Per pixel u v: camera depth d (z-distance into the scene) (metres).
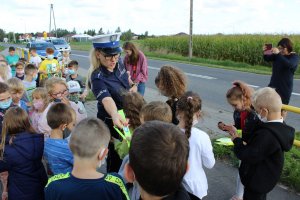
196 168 2.76
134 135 1.55
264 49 6.74
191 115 2.73
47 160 2.95
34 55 12.12
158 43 31.62
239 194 3.75
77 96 5.18
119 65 3.48
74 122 3.13
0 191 3.85
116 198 2.04
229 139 4.89
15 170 2.88
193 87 11.70
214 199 3.95
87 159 2.06
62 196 1.97
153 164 1.45
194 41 27.47
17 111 3.03
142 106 2.99
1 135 3.20
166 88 3.37
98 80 3.27
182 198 1.57
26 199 2.91
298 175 4.26
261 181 2.77
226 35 28.30
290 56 6.45
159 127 1.54
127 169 1.64
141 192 1.58
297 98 9.86
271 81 6.68
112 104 3.12
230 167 4.81
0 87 3.80
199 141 2.76
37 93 4.12
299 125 7.20
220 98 9.88
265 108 2.75
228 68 17.98
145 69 6.77
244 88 3.40
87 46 48.56
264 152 2.67
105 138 2.12
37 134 2.98
